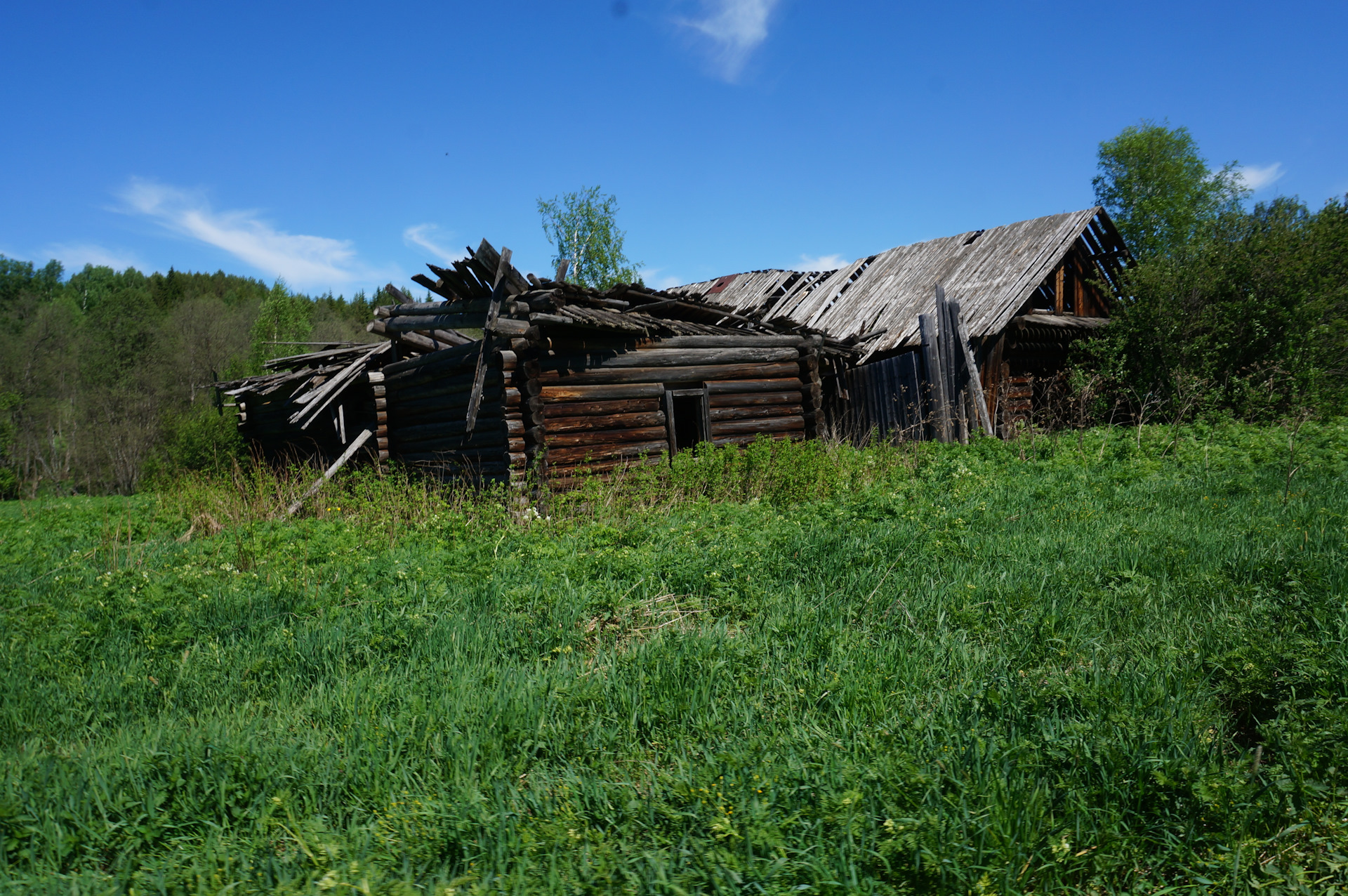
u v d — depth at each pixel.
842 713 3.59
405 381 14.35
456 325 12.39
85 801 3.05
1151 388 18.44
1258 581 5.04
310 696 4.23
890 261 23.89
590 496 10.48
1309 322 17.05
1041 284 19.64
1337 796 2.77
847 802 2.69
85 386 51.22
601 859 2.58
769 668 4.19
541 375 11.85
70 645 5.25
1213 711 3.47
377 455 14.97
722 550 6.81
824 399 20.16
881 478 11.87
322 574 7.11
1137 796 2.81
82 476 46.56
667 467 11.53
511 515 9.84
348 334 59.59
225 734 3.67
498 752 3.37
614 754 3.47
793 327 15.51
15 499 38.91
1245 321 17.25
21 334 57.88
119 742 3.70
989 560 6.11
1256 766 2.99
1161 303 18.08
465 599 5.88
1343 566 5.05
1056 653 4.14
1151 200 39.66
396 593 6.12
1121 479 9.89
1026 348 19.50
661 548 7.29
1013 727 3.32
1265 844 2.64
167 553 9.64
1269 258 16.89
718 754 3.19
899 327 20.12
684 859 2.60
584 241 35.84
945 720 3.41
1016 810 2.69
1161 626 4.54
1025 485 10.14
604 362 12.48
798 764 3.08
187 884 2.59
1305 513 6.78
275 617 5.74
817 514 8.69
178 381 53.16
